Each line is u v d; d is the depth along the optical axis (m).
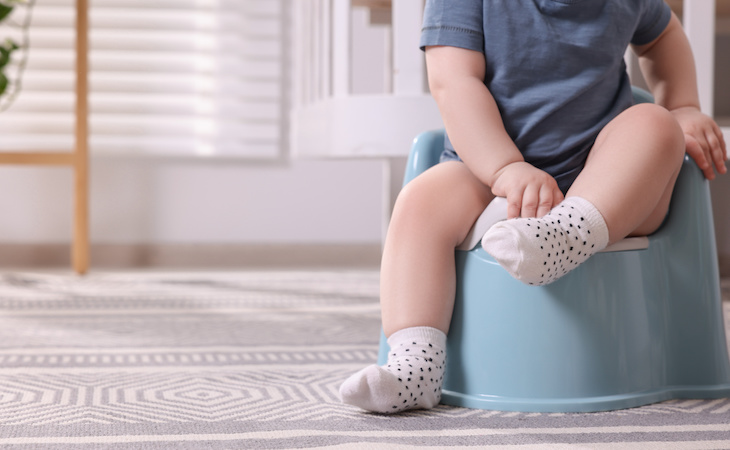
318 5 1.70
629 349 0.77
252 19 2.40
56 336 1.16
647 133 0.75
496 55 0.82
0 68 2.07
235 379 0.88
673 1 1.68
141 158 2.37
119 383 0.86
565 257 0.70
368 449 0.61
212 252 2.38
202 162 2.39
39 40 2.33
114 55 2.37
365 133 1.39
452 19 0.83
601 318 0.75
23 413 0.73
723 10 1.86
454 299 0.79
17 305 1.50
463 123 0.79
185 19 2.38
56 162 2.09
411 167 0.91
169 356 1.01
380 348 0.86
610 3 0.83
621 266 0.77
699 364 0.81
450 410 0.74
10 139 2.35
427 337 0.75
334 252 2.42
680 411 0.73
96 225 2.36
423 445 0.62
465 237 0.79
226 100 2.41
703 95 1.39
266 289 1.77
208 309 1.46
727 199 2.02
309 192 2.42
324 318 1.35
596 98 0.82
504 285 0.76
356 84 2.38
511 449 0.61
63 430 0.67
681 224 0.83
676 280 0.81
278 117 2.41
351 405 0.76
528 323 0.75
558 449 0.61
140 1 2.37
